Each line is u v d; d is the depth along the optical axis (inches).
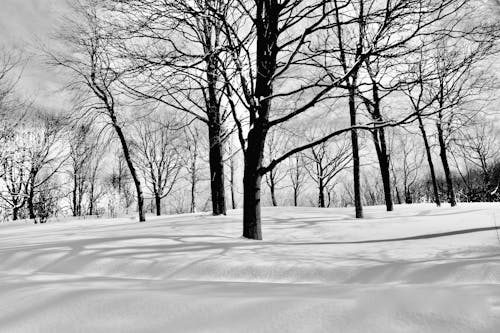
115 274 206.5
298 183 1630.2
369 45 313.1
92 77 576.4
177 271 198.8
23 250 254.1
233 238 303.7
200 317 106.7
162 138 1341.0
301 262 193.6
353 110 523.5
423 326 93.3
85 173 1341.0
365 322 97.0
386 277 168.9
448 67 352.8
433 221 407.5
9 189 1295.5
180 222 458.6
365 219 475.2
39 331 104.6
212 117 510.9
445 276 161.5
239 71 311.6
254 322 101.0
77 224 641.0
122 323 106.3
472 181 1448.1
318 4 316.2
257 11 327.6
